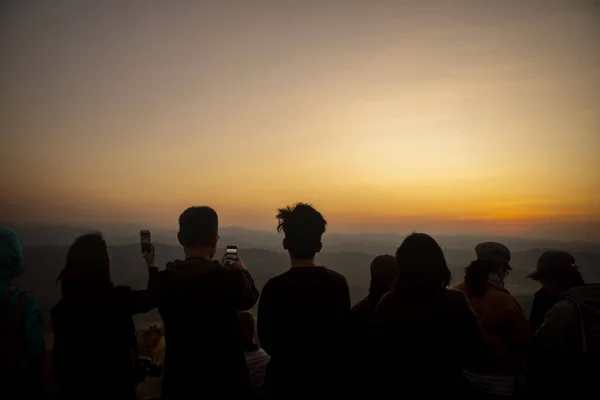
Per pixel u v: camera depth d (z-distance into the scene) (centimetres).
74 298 190
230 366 195
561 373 226
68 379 187
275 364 192
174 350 191
